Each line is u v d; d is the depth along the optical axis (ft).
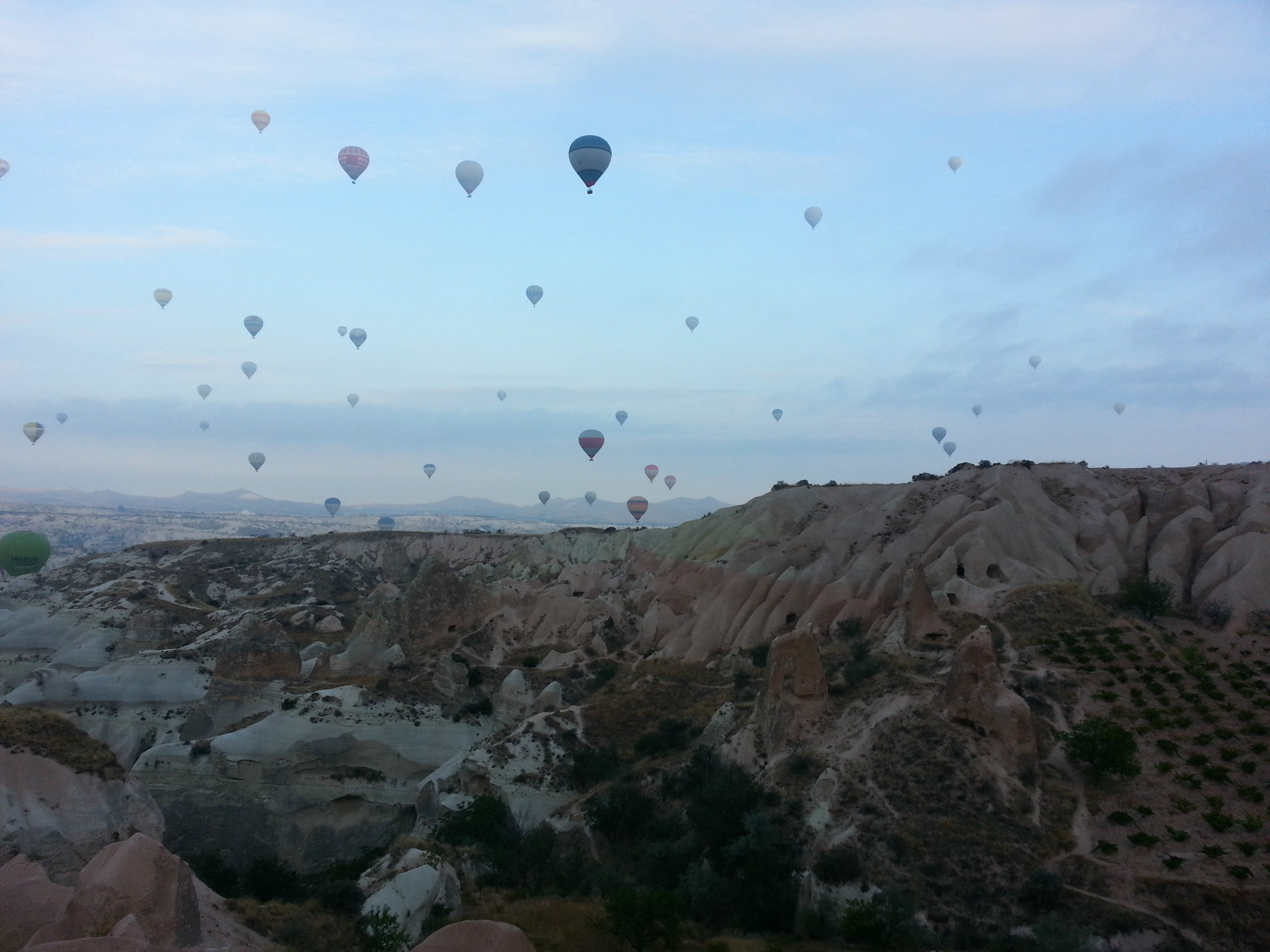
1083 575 187.21
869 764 119.85
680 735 155.53
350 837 167.63
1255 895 91.66
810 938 97.55
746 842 112.16
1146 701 133.39
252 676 194.90
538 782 154.81
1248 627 159.33
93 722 198.80
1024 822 107.24
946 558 188.55
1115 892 95.14
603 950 94.99
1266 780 111.96
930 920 95.61
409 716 180.86
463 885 114.93
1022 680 140.77
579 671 201.77
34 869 89.71
